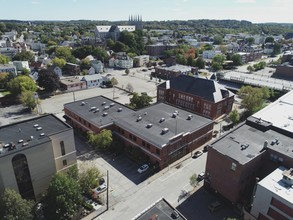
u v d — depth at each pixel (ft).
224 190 175.11
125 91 433.89
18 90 370.53
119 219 159.94
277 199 138.00
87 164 203.31
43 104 368.07
